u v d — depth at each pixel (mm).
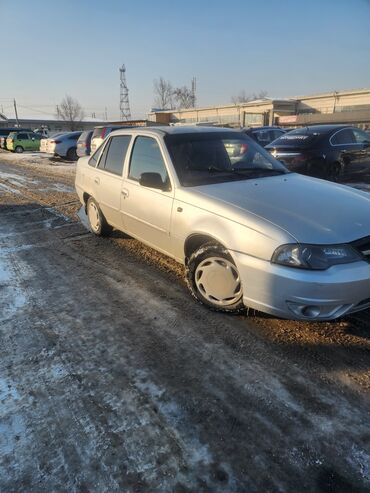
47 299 3949
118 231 6180
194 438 2258
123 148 5012
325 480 2000
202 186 3842
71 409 2488
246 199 3449
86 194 5902
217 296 3529
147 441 2242
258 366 2877
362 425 2334
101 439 2262
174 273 4527
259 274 3020
